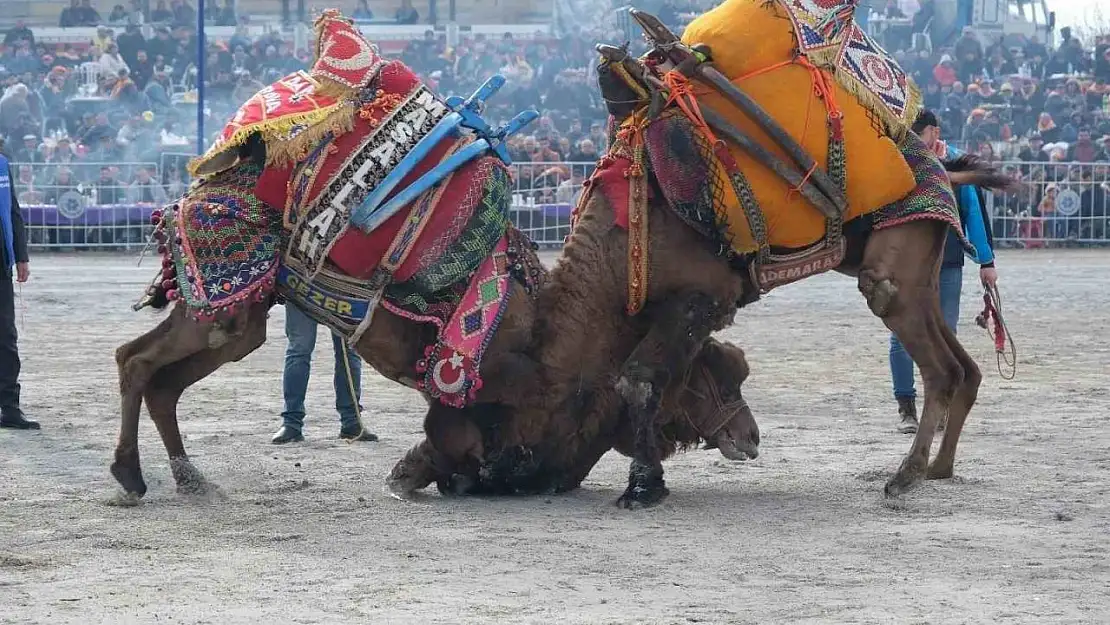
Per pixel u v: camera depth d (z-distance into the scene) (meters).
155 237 12.03
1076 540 10.23
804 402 17.25
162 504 11.70
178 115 46.38
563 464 11.96
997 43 53.38
